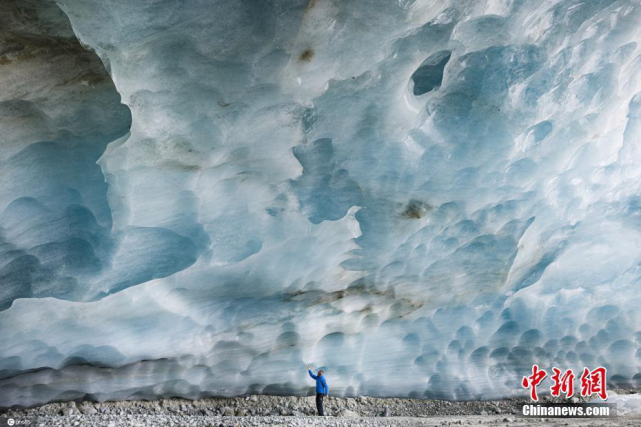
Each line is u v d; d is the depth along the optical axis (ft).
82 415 25.54
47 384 25.45
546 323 34.63
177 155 22.57
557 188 31.50
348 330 30.71
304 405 30.71
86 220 22.53
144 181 22.49
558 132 29.40
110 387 26.73
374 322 31.19
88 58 20.48
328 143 25.64
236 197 24.84
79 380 26.00
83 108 20.98
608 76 28.99
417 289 31.17
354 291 29.81
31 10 19.17
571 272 34.58
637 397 33.96
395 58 24.13
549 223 32.14
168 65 20.83
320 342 30.66
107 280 23.43
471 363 33.91
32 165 21.02
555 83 28.02
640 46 28.71
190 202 23.73
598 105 29.48
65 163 21.48
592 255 34.81
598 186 32.45
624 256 35.12
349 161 26.35
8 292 22.22
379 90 24.71
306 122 24.58
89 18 19.12
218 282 26.12
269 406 30.12
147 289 24.45
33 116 20.35
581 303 35.06
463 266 31.37
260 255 26.27
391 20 22.77
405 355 32.37
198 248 24.68
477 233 30.60
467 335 33.17
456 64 26.05
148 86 20.92
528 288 33.60
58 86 20.36
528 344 34.76
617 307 35.78
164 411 28.19
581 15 26.43
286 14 21.08
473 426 25.53
